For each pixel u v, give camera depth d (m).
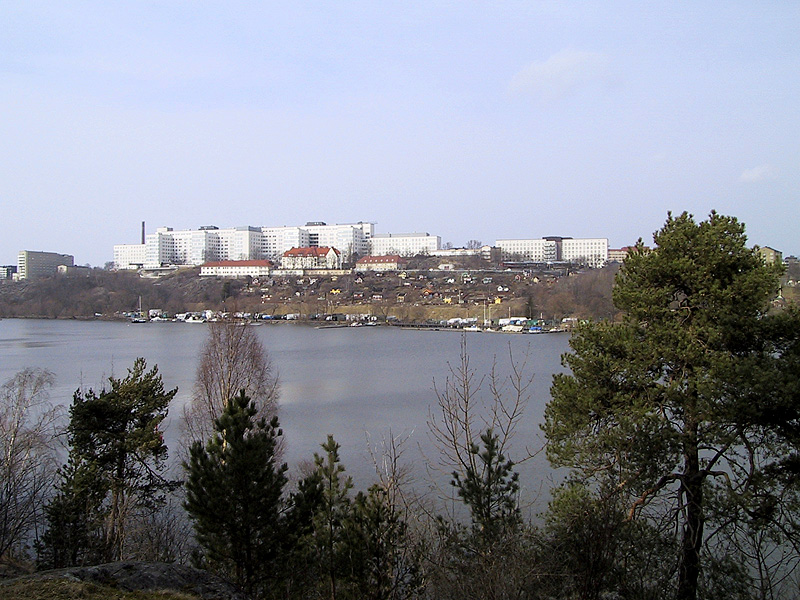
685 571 17.00
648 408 18.42
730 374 17.33
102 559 24.56
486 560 13.43
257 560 15.73
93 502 25.70
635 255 21.20
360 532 15.15
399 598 15.30
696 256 19.72
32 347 118.69
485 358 98.88
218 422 16.62
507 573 12.75
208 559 17.03
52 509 24.81
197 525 16.16
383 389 67.25
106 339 138.38
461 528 17.73
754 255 19.62
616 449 18.52
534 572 13.13
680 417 18.88
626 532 14.34
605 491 16.94
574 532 13.88
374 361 95.75
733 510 17.06
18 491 27.69
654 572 16.05
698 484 18.17
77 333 157.50
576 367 20.53
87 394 28.28
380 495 16.16
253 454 15.94
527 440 40.81
